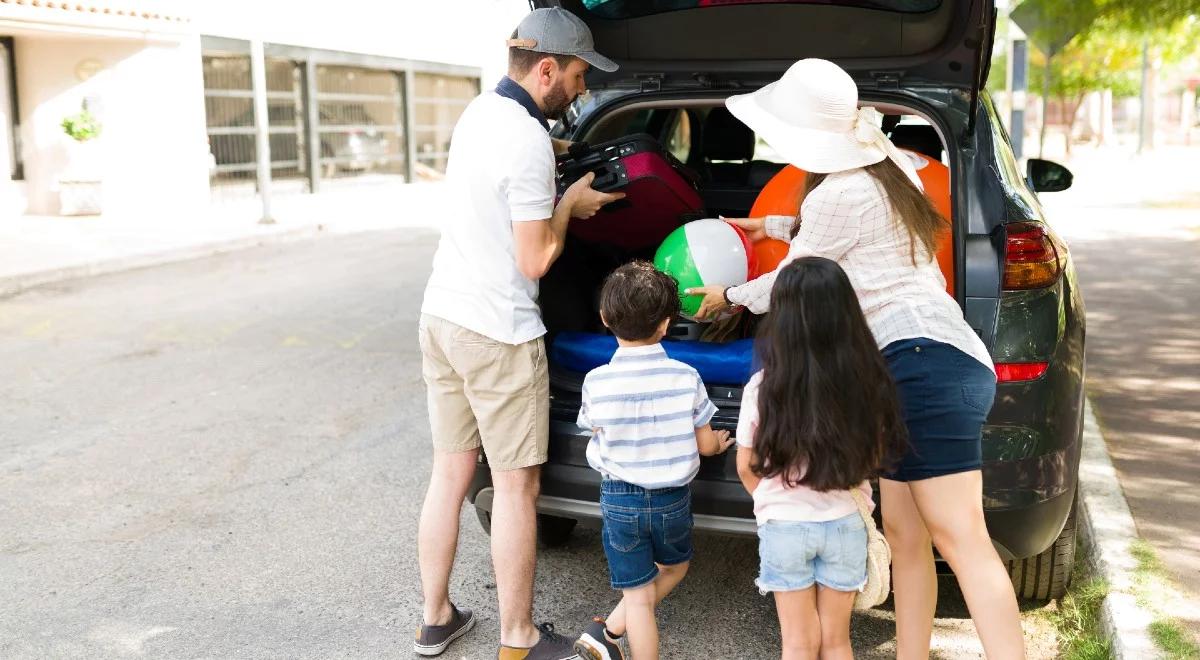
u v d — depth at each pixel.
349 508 4.41
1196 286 8.80
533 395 3.05
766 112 2.74
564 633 3.35
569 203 3.12
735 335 3.60
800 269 2.53
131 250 11.91
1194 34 24.09
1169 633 2.98
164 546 4.04
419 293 9.45
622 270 2.91
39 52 15.45
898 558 2.88
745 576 3.77
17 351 7.32
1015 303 2.94
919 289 2.68
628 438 2.87
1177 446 4.75
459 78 25.14
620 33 3.86
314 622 3.45
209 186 17.12
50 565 3.88
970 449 2.61
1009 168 3.36
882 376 2.50
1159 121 48.47
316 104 19.89
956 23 3.40
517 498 3.10
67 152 15.70
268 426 5.54
